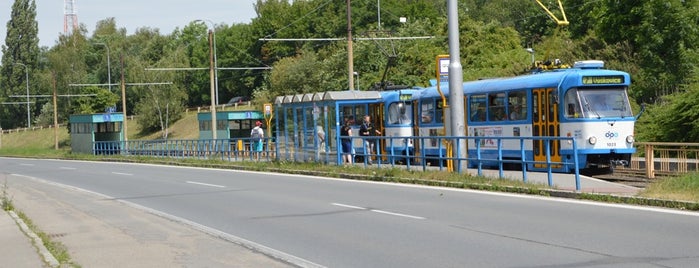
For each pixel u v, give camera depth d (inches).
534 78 1016.2
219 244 502.6
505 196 721.6
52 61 4584.2
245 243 503.8
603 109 957.2
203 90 4458.7
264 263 426.9
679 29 1614.2
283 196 816.9
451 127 900.0
